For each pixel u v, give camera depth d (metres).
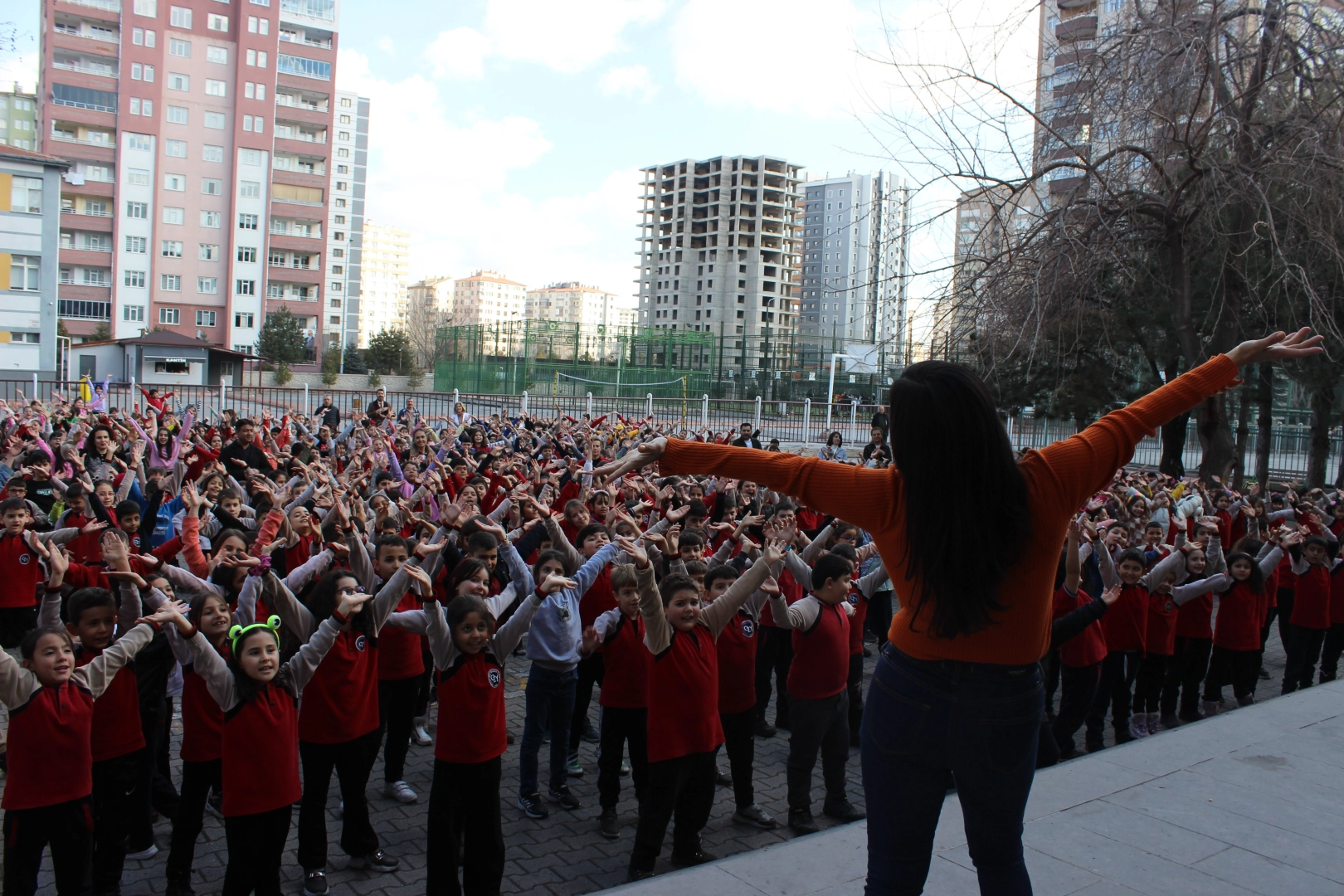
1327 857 3.29
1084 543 7.13
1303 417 29.11
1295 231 12.81
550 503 9.91
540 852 5.22
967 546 1.91
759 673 7.38
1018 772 2.01
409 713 5.88
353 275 111.75
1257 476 22.44
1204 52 12.54
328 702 4.73
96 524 6.86
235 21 70.94
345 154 109.44
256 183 72.75
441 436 16.45
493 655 4.52
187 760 4.58
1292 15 12.90
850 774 6.61
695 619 4.92
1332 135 12.37
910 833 2.07
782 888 3.04
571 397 35.62
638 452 2.20
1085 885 3.06
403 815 5.68
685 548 6.57
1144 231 14.06
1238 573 7.96
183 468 10.12
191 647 3.98
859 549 7.22
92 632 4.52
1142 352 19.17
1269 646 10.92
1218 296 14.39
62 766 4.11
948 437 1.93
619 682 5.46
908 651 2.06
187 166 70.19
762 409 32.81
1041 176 13.26
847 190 62.62
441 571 6.82
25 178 37.41
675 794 4.82
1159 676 7.62
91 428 12.30
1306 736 4.52
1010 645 1.98
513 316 193.12
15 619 7.50
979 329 13.74
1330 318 12.47
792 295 111.56
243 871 4.12
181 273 70.56
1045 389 19.08
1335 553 9.41
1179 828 3.50
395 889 4.74
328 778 4.73
